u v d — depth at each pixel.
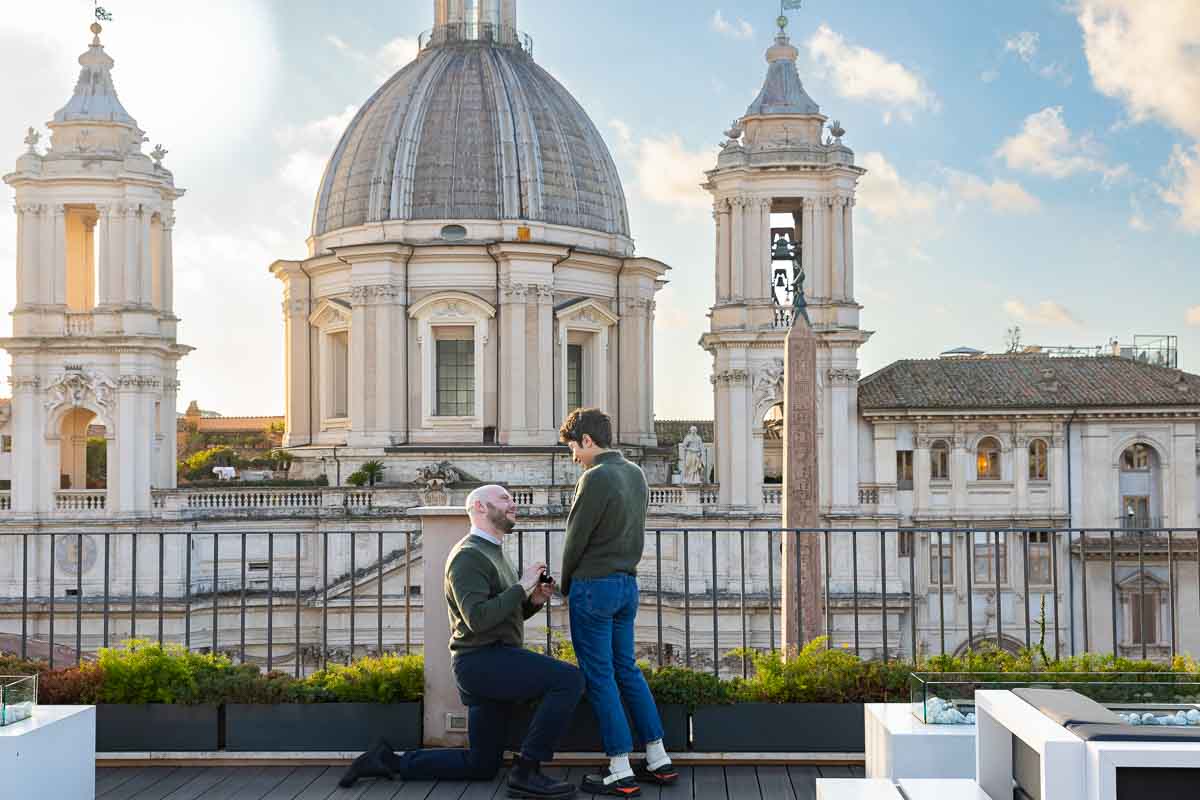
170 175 67.38
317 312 74.06
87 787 13.32
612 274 75.31
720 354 64.00
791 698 15.77
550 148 73.81
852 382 63.53
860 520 62.62
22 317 62.72
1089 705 10.15
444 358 71.94
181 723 15.57
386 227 71.25
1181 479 67.19
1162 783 8.83
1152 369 69.88
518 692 14.13
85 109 64.50
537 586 14.66
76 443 68.12
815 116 65.12
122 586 60.94
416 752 14.84
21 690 12.81
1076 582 66.69
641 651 60.59
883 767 12.52
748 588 61.31
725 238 65.00
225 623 59.50
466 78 74.25
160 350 63.81
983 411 66.50
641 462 74.38
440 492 62.91
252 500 63.34
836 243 64.25
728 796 14.34
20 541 61.44
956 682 12.39
